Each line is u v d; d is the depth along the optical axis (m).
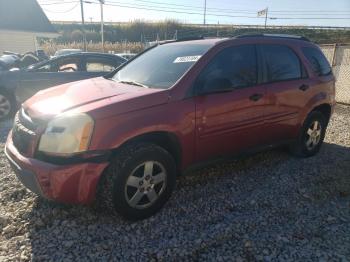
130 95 3.39
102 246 3.02
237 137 4.09
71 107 3.22
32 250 2.94
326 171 4.78
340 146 6.02
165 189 3.54
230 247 3.05
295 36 5.12
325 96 5.25
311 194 4.09
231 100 3.91
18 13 23.44
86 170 3.03
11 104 7.90
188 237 3.17
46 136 3.09
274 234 3.25
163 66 4.07
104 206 3.26
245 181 4.37
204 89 3.71
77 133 3.02
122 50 40.00
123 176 3.19
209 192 4.04
